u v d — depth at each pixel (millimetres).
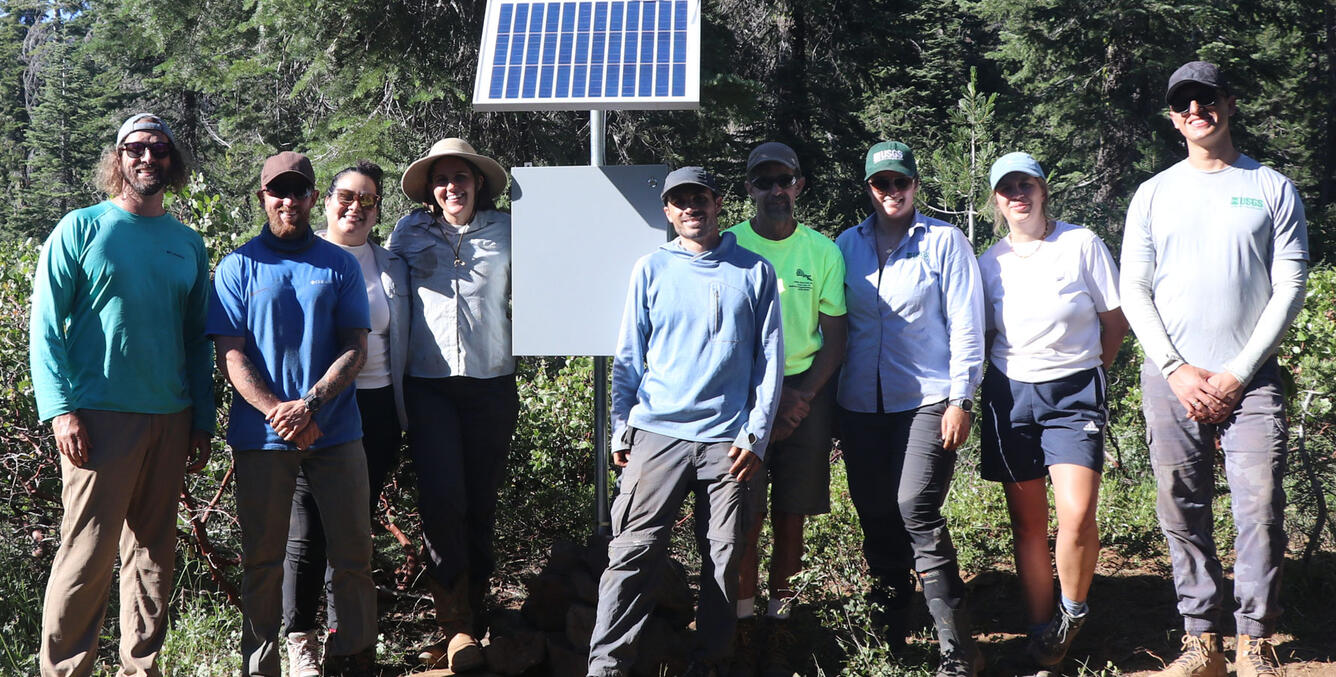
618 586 3834
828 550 5148
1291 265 3752
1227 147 3883
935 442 4023
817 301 4211
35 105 45906
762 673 4195
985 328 4320
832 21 16375
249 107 13609
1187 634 3969
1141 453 6254
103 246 3602
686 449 3828
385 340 4297
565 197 4324
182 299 3787
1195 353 3859
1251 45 17172
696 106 4086
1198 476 3945
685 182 3824
